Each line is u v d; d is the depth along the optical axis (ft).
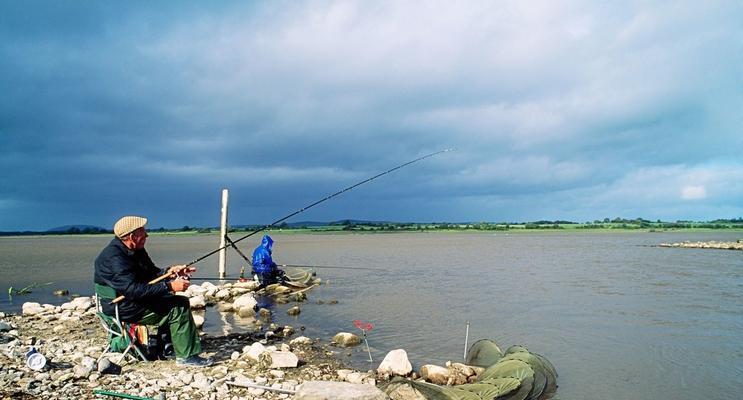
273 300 57.26
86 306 48.73
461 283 72.79
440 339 38.73
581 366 31.76
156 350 29.43
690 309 51.29
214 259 119.85
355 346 36.45
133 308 27.50
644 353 34.73
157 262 109.29
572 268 96.89
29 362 25.03
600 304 54.03
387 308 51.85
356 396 21.18
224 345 35.32
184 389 23.75
